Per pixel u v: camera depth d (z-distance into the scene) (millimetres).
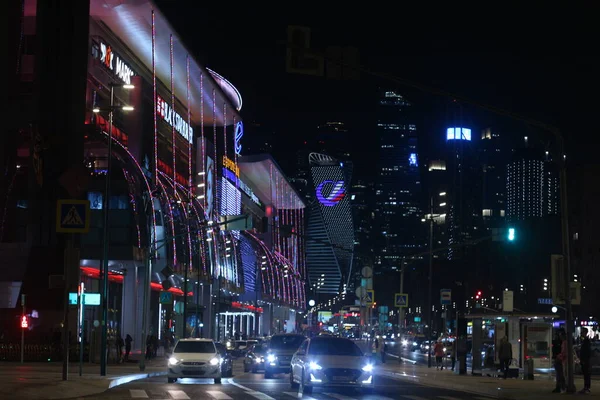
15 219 62656
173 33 84875
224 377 38781
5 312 58719
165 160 91812
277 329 175500
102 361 35000
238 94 126688
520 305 125812
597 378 44562
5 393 23203
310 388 28156
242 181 146000
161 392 27484
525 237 128500
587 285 116750
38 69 63438
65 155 63188
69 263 28750
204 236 98375
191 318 74625
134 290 77438
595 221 118938
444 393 30250
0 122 63125
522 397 27125
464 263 126812
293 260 192750
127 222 69750
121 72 82562
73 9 64875
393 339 107750
